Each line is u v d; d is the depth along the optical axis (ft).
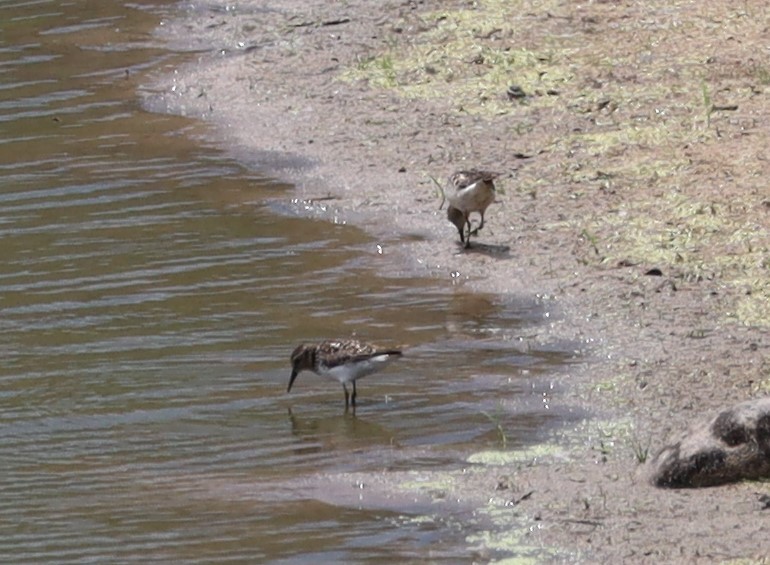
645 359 48.98
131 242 61.41
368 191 65.41
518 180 64.28
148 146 72.23
